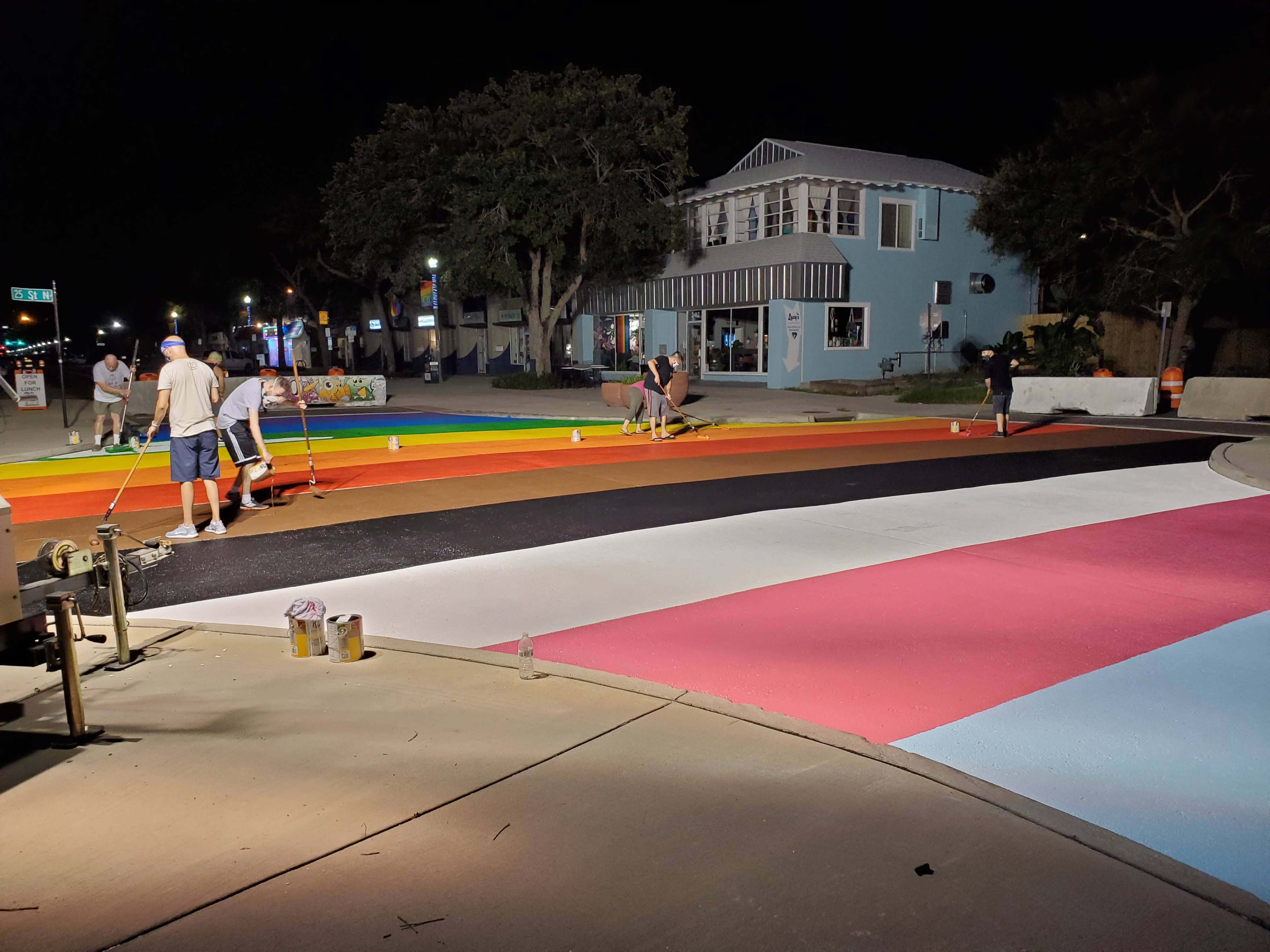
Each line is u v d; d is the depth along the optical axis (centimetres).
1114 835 329
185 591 709
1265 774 389
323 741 415
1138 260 2842
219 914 287
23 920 285
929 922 280
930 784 368
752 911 286
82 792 370
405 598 678
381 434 1869
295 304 5141
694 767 384
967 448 1499
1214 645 552
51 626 606
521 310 4219
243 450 1018
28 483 1267
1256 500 1014
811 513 974
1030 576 714
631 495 1088
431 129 3219
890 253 3105
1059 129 2814
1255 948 269
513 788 367
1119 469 1246
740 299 3097
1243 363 2917
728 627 594
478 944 270
